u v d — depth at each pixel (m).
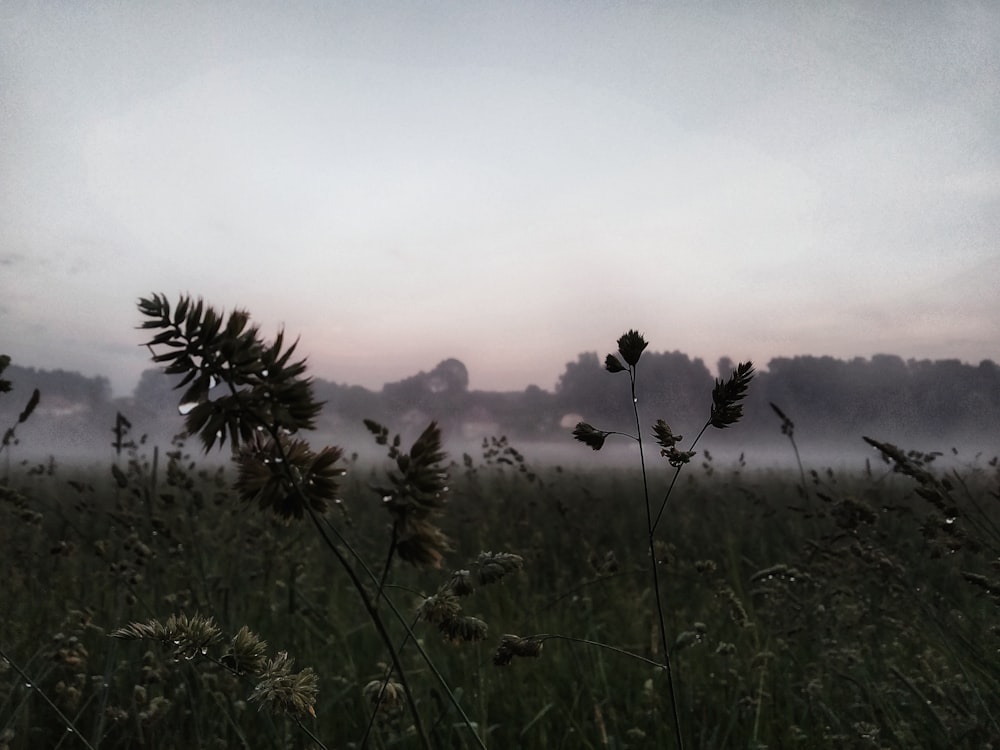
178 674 3.18
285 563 5.00
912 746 2.75
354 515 6.61
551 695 3.55
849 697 3.36
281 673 1.29
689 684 3.53
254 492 1.00
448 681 3.73
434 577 5.65
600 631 4.61
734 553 6.09
